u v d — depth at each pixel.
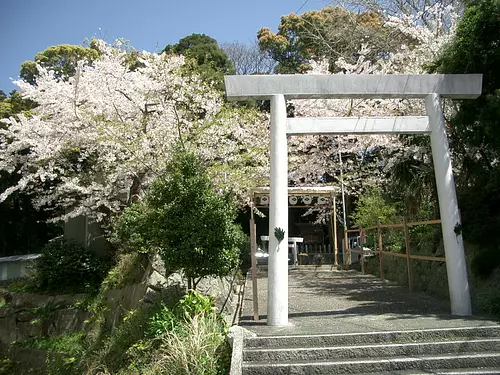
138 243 9.10
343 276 12.74
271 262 6.82
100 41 11.64
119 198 12.52
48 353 10.12
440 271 9.10
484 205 8.28
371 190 14.55
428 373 4.85
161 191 7.23
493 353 5.27
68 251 12.45
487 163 8.90
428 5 14.79
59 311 11.57
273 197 7.00
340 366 4.98
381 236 12.42
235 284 9.70
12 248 21.62
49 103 11.71
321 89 7.33
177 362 5.21
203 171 8.92
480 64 8.14
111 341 7.42
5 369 10.98
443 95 7.66
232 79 7.23
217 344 5.61
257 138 12.62
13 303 12.69
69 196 12.70
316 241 21.77
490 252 7.68
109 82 11.16
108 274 11.64
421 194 11.04
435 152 7.54
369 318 6.81
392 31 15.16
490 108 7.40
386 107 12.52
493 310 6.83
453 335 5.69
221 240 6.98
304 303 8.51
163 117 11.21
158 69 11.09
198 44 22.19
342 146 14.14
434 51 10.99
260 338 5.59
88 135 10.88
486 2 7.80
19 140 11.83
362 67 14.01
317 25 21.78
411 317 6.76
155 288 8.09
